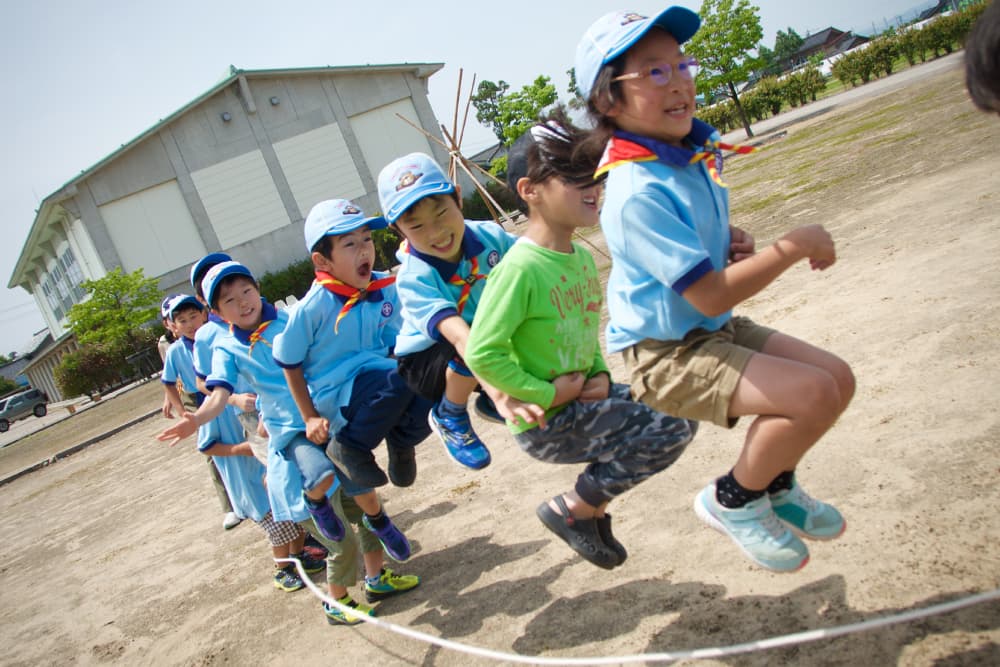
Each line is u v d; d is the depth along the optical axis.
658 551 3.14
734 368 2.08
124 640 4.37
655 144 2.07
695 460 3.83
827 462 3.23
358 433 3.39
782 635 2.34
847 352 4.27
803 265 6.64
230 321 3.93
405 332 3.12
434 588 3.63
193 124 32.56
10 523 9.78
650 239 2.03
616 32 2.03
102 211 31.64
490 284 2.42
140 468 10.55
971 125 10.06
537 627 2.93
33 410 33.47
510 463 5.02
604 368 2.65
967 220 5.84
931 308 4.40
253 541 5.49
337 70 34.28
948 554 2.42
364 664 3.16
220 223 33.00
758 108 34.59
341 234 3.46
